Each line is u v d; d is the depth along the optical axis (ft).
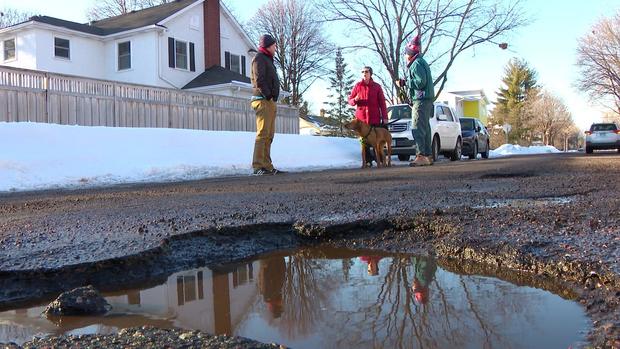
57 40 76.28
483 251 9.48
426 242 10.99
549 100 235.40
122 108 54.03
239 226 12.07
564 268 8.18
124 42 80.74
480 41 87.97
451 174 28.50
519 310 6.63
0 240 11.10
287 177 31.37
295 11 144.87
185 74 84.07
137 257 9.34
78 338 5.81
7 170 29.37
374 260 9.89
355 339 5.80
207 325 6.43
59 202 19.95
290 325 6.32
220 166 40.19
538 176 26.13
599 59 131.13
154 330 6.08
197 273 9.30
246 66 98.53
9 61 76.74
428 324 6.18
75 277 8.71
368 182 24.71
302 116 165.07
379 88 40.16
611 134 86.28
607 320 6.05
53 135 34.99
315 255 10.58
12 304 7.70
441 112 53.62
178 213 15.01
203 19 87.92
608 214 12.25
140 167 35.91
